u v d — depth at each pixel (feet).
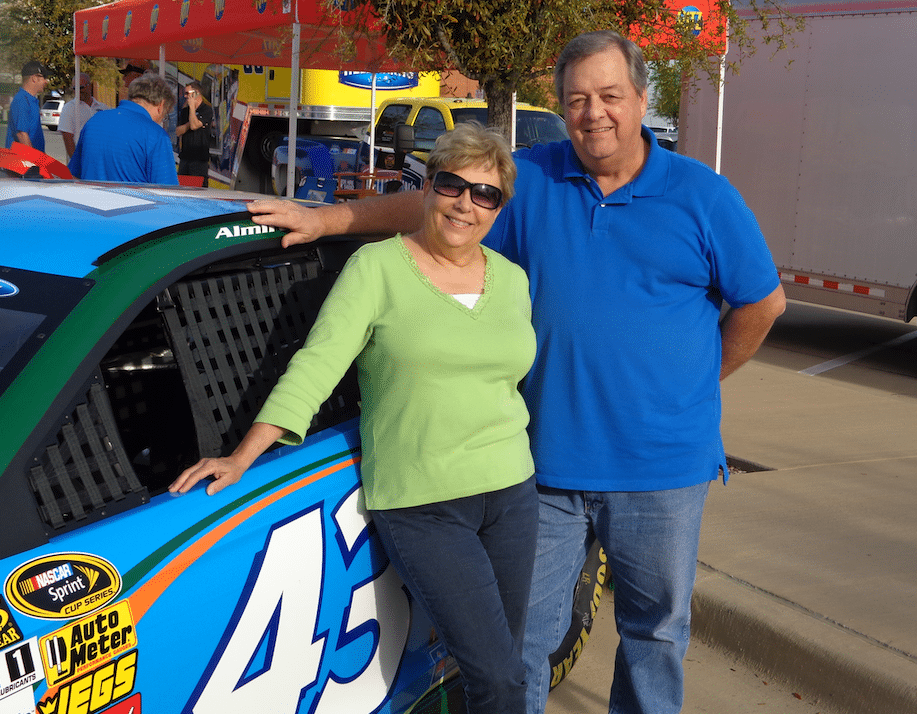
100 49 31.53
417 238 7.21
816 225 27.78
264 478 6.49
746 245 7.80
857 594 11.60
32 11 57.72
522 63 16.47
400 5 15.83
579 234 7.86
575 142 7.71
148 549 5.64
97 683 5.29
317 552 6.70
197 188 8.58
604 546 8.41
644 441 7.93
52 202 7.09
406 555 6.97
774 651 10.79
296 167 41.50
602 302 7.79
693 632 11.59
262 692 6.33
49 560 5.20
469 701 7.23
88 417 5.69
